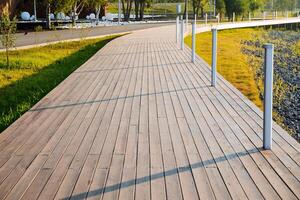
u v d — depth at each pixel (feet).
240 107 22.95
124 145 16.93
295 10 254.68
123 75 34.30
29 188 13.01
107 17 161.68
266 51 15.52
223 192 12.56
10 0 129.08
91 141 17.52
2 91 36.60
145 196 12.37
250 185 13.01
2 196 12.49
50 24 112.57
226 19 185.06
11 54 57.77
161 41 66.64
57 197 12.39
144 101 24.82
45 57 57.00
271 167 14.40
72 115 21.84
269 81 15.70
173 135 18.17
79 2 136.77
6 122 24.73
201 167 14.52
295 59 81.51
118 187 13.01
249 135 17.98
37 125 20.04
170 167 14.56
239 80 44.75
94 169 14.46
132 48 56.03
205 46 79.05
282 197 12.17
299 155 15.49
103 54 49.49
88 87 29.37
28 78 42.24
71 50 65.10
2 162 15.26
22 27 112.98
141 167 14.58
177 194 12.48
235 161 15.02
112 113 22.15
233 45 91.97
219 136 17.93
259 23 154.92
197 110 22.47
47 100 25.40
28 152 16.29
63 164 14.96
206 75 33.42
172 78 32.35
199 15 208.44
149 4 188.34
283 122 33.17
